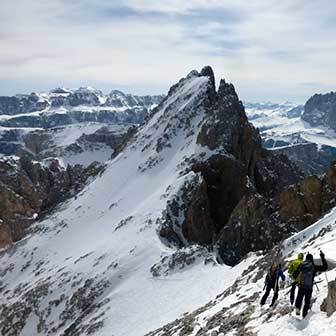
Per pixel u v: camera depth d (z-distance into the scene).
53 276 92.44
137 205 110.25
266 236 80.19
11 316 87.50
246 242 81.38
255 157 119.00
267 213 83.81
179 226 92.19
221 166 106.69
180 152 121.19
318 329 18.80
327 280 22.39
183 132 129.25
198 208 94.62
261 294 29.59
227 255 81.12
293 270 21.69
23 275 109.88
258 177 118.38
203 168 106.62
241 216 84.38
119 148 160.38
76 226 119.56
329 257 27.78
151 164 125.38
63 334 71.81
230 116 115.31
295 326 20.39
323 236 44.81
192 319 36.88
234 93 125.44
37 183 193.62
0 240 141.00
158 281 69.00
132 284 71.75
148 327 56.16
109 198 124.00
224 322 27.80
